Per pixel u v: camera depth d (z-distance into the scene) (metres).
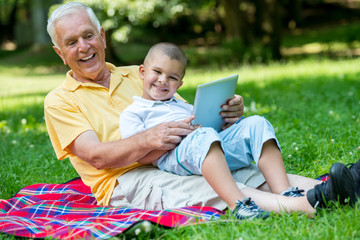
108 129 3.89
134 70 4.47
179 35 31.03
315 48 23.05
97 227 3.27
